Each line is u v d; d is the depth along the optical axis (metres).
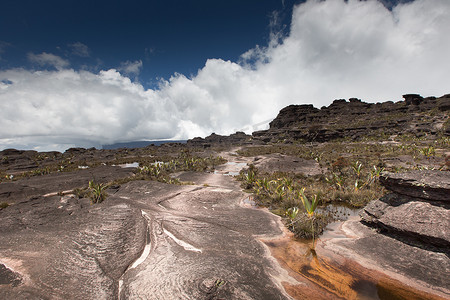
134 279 6.41
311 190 16.70
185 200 16.38
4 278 6.43
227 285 5.98
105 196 18.69
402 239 8.41
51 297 5.64
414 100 108.31
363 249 8.40
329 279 6.68
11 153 66.50
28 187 22.80
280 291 6.04
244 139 139.38
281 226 11.25
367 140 75.75
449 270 6.54
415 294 5.95
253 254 8.19
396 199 9.81
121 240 8.69
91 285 6.09
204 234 9.89
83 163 51.69
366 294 5.98
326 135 88.31
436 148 47.19
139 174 29.98
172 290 5.76
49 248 8.24
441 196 8.20
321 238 9.67
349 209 13.70
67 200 16.86
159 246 8.55
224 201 16.48
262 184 18.05
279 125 129.62
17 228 10.96
